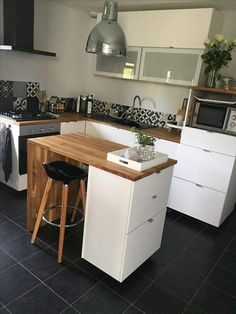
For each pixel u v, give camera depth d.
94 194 1.96
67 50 4.12
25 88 3.74
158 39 3.29
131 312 1.82
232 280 2.22
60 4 3.80
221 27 3.26
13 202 3.10
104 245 1.99
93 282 2.04
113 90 4.25
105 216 1.93
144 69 3.49
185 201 3.14
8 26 3.20
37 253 2.29
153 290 2.03
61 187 2.71
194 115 2.97
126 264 1.96
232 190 3.09
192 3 3.04
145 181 1.84
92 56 4.44
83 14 4.18
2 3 3.22
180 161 3.08
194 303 1.95
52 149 2.16
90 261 2.13
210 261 2.44
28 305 1.79
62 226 2.13
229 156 2.75
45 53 3.36
